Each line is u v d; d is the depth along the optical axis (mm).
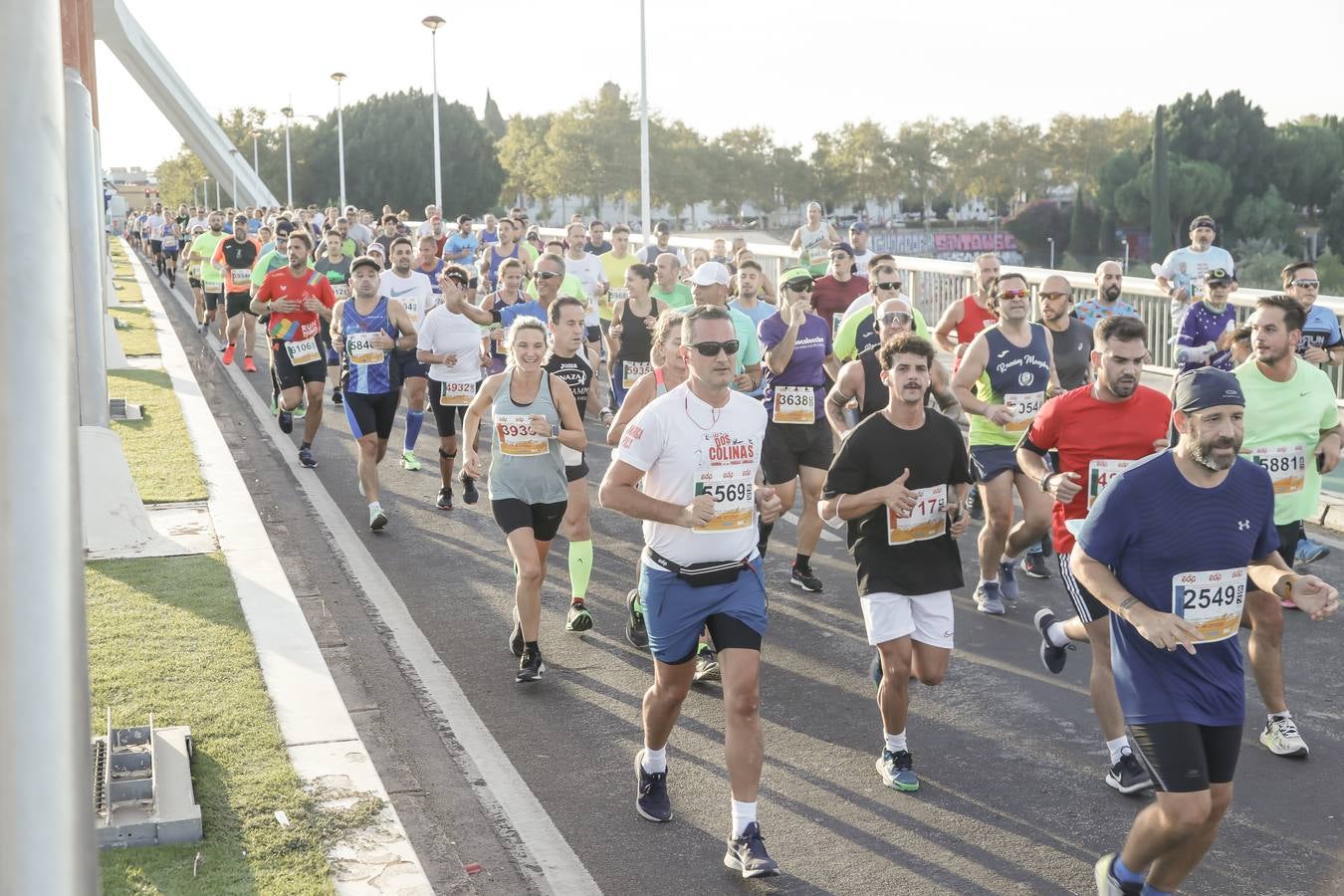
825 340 9406
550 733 6852
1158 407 6633
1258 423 7254
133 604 8234
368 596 9336
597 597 9414
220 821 5266
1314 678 7609
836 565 10289
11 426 2217
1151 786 6004
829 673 7812
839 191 139875
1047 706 7250
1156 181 105500
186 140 87000
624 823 5789
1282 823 5738
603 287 18750
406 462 13906
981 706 7258
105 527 9648
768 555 10602
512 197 127875
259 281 14070
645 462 5473
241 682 6836
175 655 7266
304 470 13828
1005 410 8336
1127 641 4695
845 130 141125
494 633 8516
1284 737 6480
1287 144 115250
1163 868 4688
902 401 6074
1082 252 122375
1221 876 5270
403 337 11477
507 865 5391
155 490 11367
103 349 11305
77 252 11242
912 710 7215
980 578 9664
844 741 6754
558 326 9891
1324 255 107062
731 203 133750
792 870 5340
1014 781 6238
